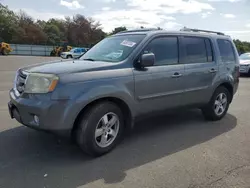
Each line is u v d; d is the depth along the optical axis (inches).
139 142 176.9
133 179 129.1
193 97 202.8
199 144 175.3
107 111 151.6
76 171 135.9
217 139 185.5
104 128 153.1
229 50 240.5
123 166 142.3
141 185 123.7
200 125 217.2
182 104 196.4
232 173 136.1
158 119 231.3
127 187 122.0
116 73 155.5
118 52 174.2
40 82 139.6
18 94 150.9
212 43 222.2
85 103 140.4
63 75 138.8
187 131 201.3
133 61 165.8
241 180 129.4
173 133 196.2
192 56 203.2
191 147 169.9
